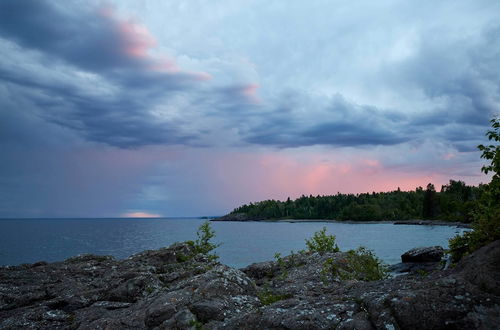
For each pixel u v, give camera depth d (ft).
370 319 20.71
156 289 39.70
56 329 33.47
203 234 71.00
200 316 28.37
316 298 26.37
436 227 436.76
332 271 47.39
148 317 29.14
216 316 28.32
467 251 31.12
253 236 348.18
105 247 234.17
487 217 30.83
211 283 33.37
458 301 19.22
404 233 336.08
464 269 22.85
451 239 35.06
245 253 180.55
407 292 20.71
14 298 41.98
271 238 315.37
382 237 282.56
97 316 34.88
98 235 399.44
